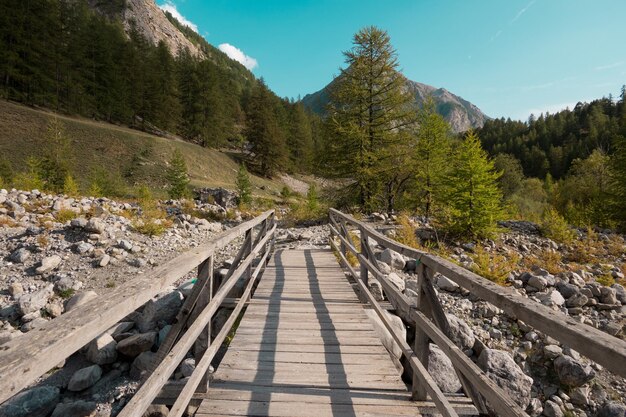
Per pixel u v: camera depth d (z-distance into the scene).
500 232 12.61
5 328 5.72
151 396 1.71
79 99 60.91
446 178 12.58
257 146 70.06
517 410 1.44
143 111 69.19
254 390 3.12
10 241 9.00
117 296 1.58
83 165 43.44
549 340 5.57
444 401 2.18
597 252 11.43
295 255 9.79
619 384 4.84
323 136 20.31
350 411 2.82
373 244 10.51
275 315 5.09
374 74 19.47
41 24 58.19
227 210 20.38
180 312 2.85
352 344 4.12
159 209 16.73
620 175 16.64
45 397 4.26
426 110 19.52
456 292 7.14
